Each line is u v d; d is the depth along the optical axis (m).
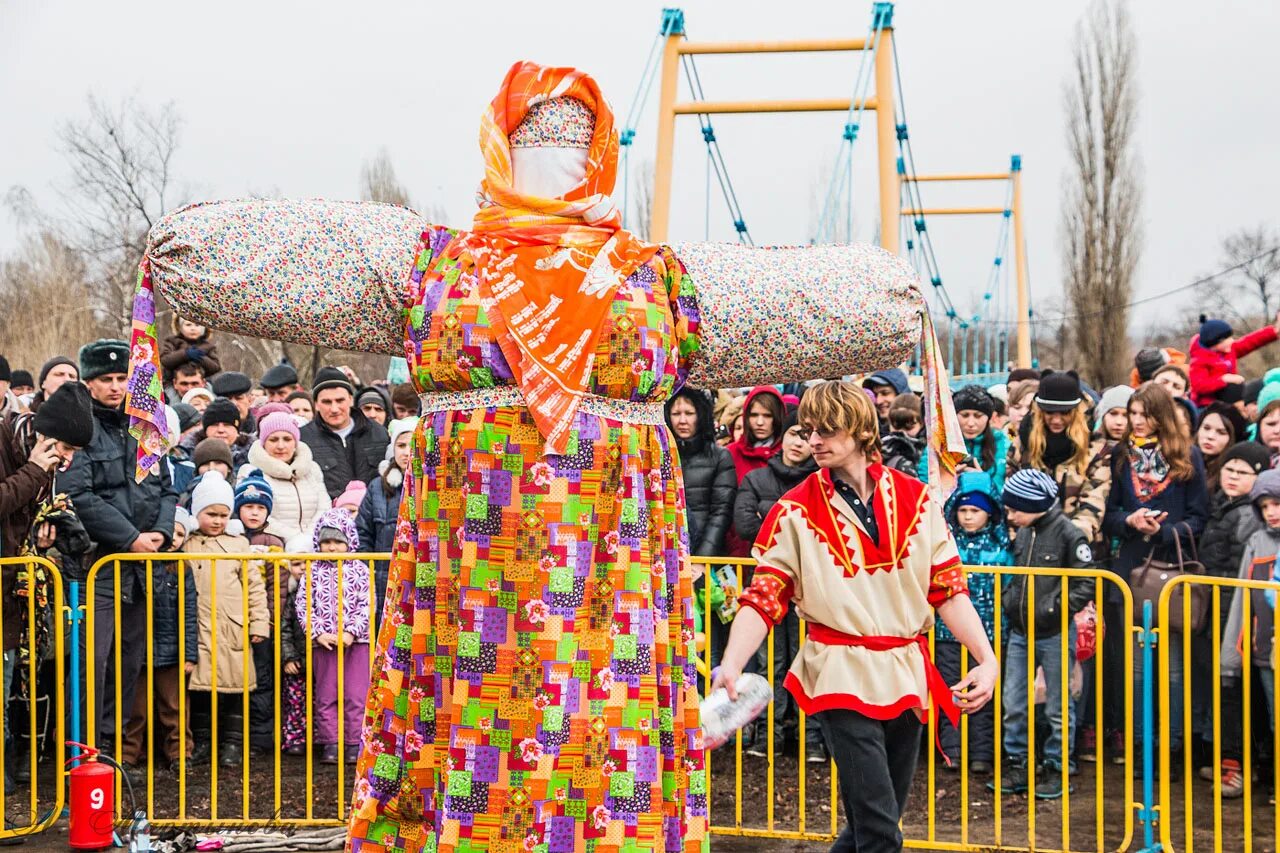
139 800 5.71
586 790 2.72
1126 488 6.46
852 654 3.89
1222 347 8.49
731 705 3.26
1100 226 34.19
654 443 2.86
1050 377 6.75
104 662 5.74
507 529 2.72
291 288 2.78
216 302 2.77
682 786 2.87
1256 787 6.07
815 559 3.91
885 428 7.55
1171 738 6.19
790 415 6.62
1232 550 6.29
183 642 5.45
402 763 2.79
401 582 2.82
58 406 5.42
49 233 25.62
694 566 5.45
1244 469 6.25
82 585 5.72
